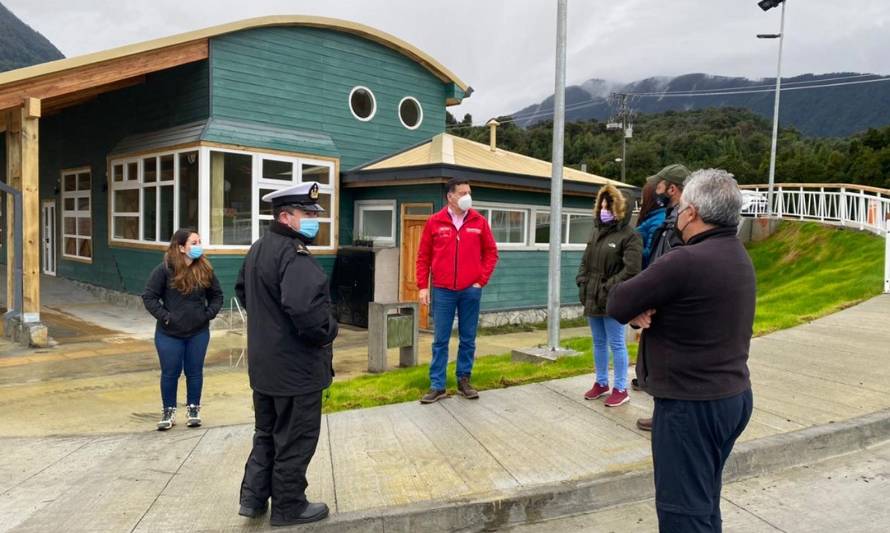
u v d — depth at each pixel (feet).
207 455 15.76
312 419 11.55
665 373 8.86
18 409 21.18
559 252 24.66
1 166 64.75
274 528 11.56
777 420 16.52
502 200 44.62
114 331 37.01
